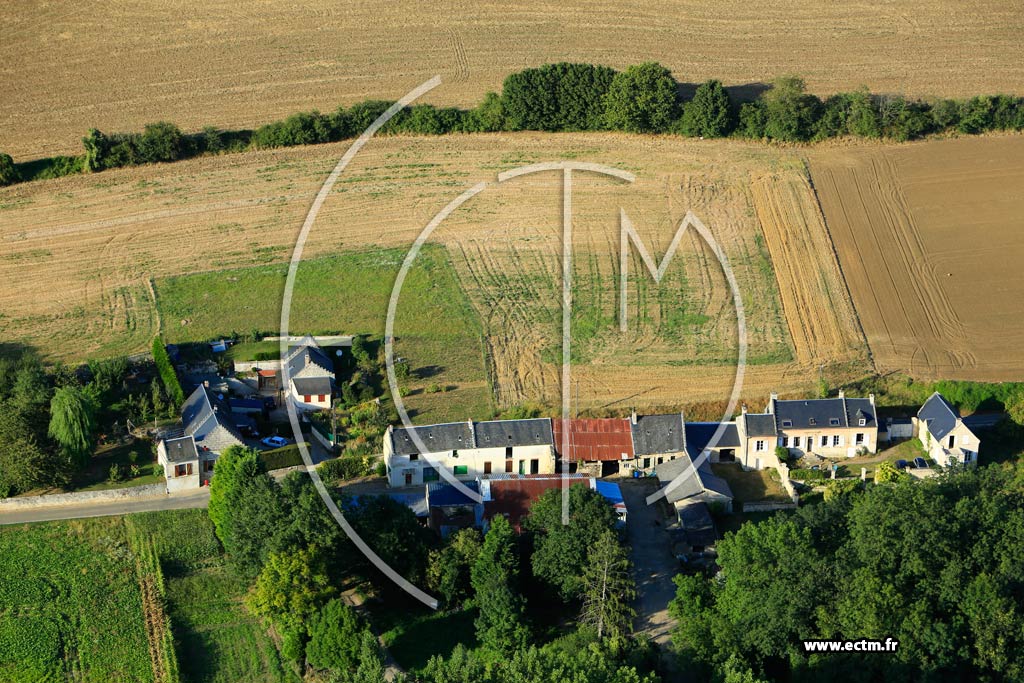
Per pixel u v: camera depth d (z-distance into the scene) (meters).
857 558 109.88
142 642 114.50
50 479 131.88
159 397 144.38
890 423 142.50
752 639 107.88
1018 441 141.38
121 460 137.25
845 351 157.62
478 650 112.81
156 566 122.31
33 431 133.88
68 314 164.50
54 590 119.75
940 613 107.62
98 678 110.62
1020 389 148.12
